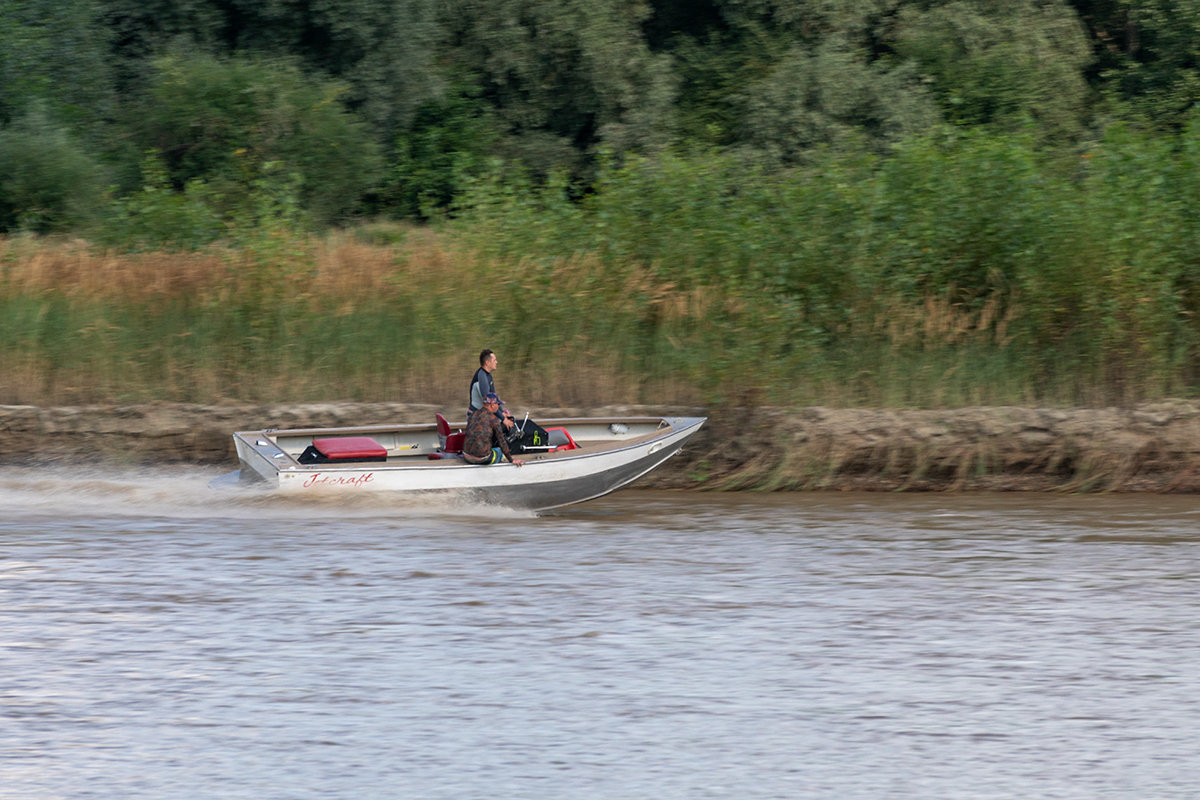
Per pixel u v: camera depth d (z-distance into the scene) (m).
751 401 57.59
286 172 97.38
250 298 63.22
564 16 115.19
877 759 24.72
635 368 59.84
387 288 65.19
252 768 24.19
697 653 30.70
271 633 32.06
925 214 65.50
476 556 40.66
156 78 101.88
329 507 45.72
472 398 47.66
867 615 34.06
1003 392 59.22
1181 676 29.25
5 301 63.34
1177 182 65.00
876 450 55.81
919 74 118.12
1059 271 61.88
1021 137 68.62
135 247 72.88
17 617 33.22
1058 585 37.41
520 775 23.95
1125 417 56.50
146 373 59.47
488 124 117.50
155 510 47.22
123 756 24.70
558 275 63.72
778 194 69.38
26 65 99.69
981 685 28.62
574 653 30.69
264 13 106.06
